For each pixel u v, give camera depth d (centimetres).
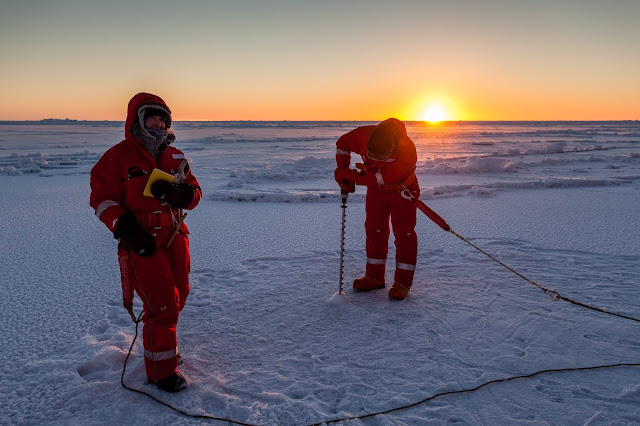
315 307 390
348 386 271
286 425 236
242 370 292
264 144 3559
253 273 478
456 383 273
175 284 277
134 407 252
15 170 1462
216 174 1454
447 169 1434
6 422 238
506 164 1502
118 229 240
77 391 263
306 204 908
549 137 4966
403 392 265
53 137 5094
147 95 261
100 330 350
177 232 274
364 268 492
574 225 679
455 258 520
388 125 377
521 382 274
